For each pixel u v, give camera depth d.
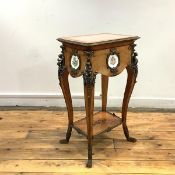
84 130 2.18
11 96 3.10
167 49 2.91
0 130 2.60
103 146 2.31
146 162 2.07
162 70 2.98
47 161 2.10
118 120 2.38
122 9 2.83
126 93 2.27
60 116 2.91
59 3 2.83
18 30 2.93
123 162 2.08
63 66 2.15
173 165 2.03
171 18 2.83
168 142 2.36
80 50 1.93
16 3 2.85
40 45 2.96
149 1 2.79
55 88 3.08
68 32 2.92
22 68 3.04
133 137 2.44
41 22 2.90
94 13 2.85
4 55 3.01
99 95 3.04
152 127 2.64
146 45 2.91
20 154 2.20
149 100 3.06
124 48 2.08
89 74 1.89
